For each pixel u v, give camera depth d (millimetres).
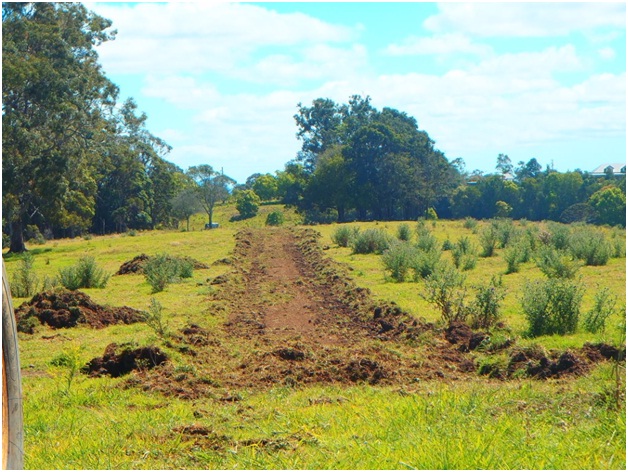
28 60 47562
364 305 18797
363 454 6824
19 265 37594
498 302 15414
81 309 17719
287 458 7016
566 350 11672
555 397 8930
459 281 21094
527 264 27922
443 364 12461
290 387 11164
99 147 54531
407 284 23047
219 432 8086
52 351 14562
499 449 6652
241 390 11062
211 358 13328
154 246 43469
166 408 9789
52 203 50344
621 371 10336
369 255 33625
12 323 5109
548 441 6914
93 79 52938
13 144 47375
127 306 19234
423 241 33844
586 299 18578
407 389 10578
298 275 27688
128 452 7598
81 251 45156
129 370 12438
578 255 27594
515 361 11797
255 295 22344
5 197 47531
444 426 7582
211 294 22391
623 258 28672
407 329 15031
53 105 47438
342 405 9492
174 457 7387
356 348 13891
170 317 18188
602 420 7516
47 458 7465
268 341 14977
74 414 9609
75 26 53250
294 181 96938
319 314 18734
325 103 109500
